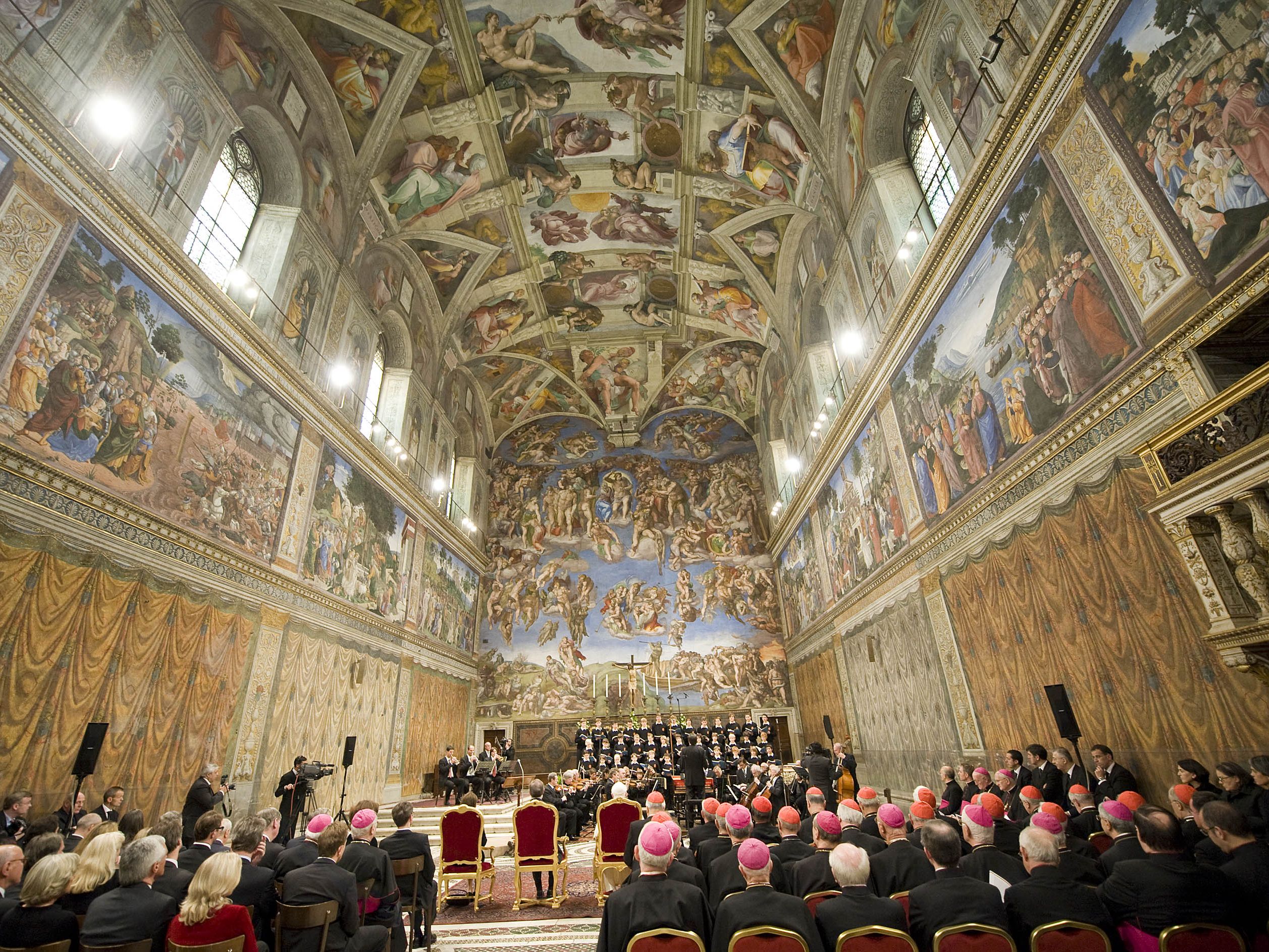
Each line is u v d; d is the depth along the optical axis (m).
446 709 21.62
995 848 4.56
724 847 5.86
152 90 9.55
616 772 11.59
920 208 12.00
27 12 7.56
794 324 20.12
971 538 10.01
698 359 26.72
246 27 11.91
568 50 14.99
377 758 16.06
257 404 11.84
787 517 22.98
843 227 14.89
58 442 7.73
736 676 24.73
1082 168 7.16
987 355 9.34
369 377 16.94
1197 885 3.42
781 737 23.72
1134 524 6.64
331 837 4.86
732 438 28.52
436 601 21.17
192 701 9.70
